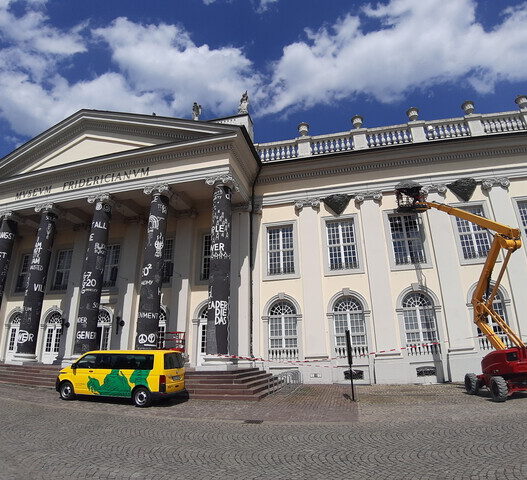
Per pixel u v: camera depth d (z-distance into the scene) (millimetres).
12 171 22797
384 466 5988
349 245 19812
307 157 20609
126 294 21125
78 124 21312
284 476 5629
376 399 12875
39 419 9531
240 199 20297
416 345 17469
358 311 18641
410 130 20469
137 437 7930
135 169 19281
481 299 14195
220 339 15586
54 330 22594
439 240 18703
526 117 19625
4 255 21109
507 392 11477
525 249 17969
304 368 18062
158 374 11703
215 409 11344
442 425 8742
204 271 20828
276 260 20406
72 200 20047
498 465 5809
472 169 19359
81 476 5547
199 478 5555
